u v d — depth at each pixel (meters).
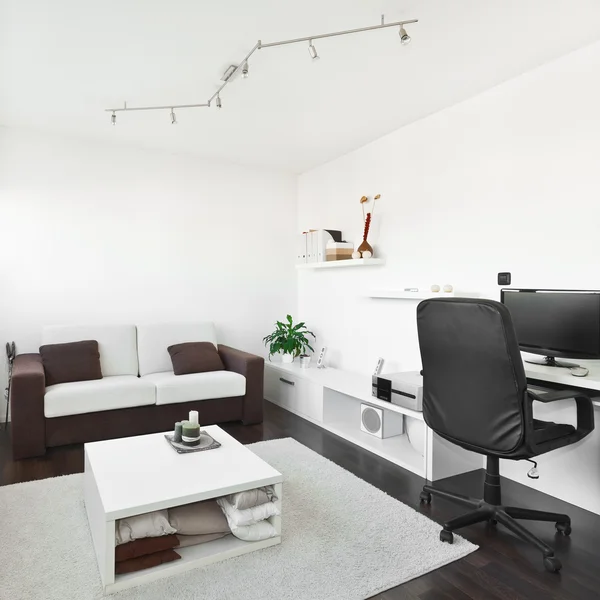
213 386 3.73
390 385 3.15
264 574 1.85
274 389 4.65
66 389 3.26
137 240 4.41
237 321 4.94
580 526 2.29
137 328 4.18
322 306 4.84
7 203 3.88
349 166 4.46
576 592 1.78
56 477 2.79
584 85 2.51
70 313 4.14
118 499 1.80
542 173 2.72
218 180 4.80
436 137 3.47
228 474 2.06
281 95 3.19
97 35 2.44
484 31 2.37
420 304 2.26
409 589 1.79
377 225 4.08
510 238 2.90
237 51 2.60
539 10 2.19
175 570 1.85
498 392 1.98
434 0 2.12
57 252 4.07
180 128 3.88
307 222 5.15
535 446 1.96
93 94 3.20
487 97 3.06
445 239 3.38
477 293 3.13
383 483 2.77
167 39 2.48
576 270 2.54
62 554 1.97
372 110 3.44
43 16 2.27
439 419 2.26
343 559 1.96
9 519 2.27
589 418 2.16
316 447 3.37
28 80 2.99
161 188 4.52
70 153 4.11
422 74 2.86
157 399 3.53
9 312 3.91
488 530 2.23
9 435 3.55
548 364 2.48
